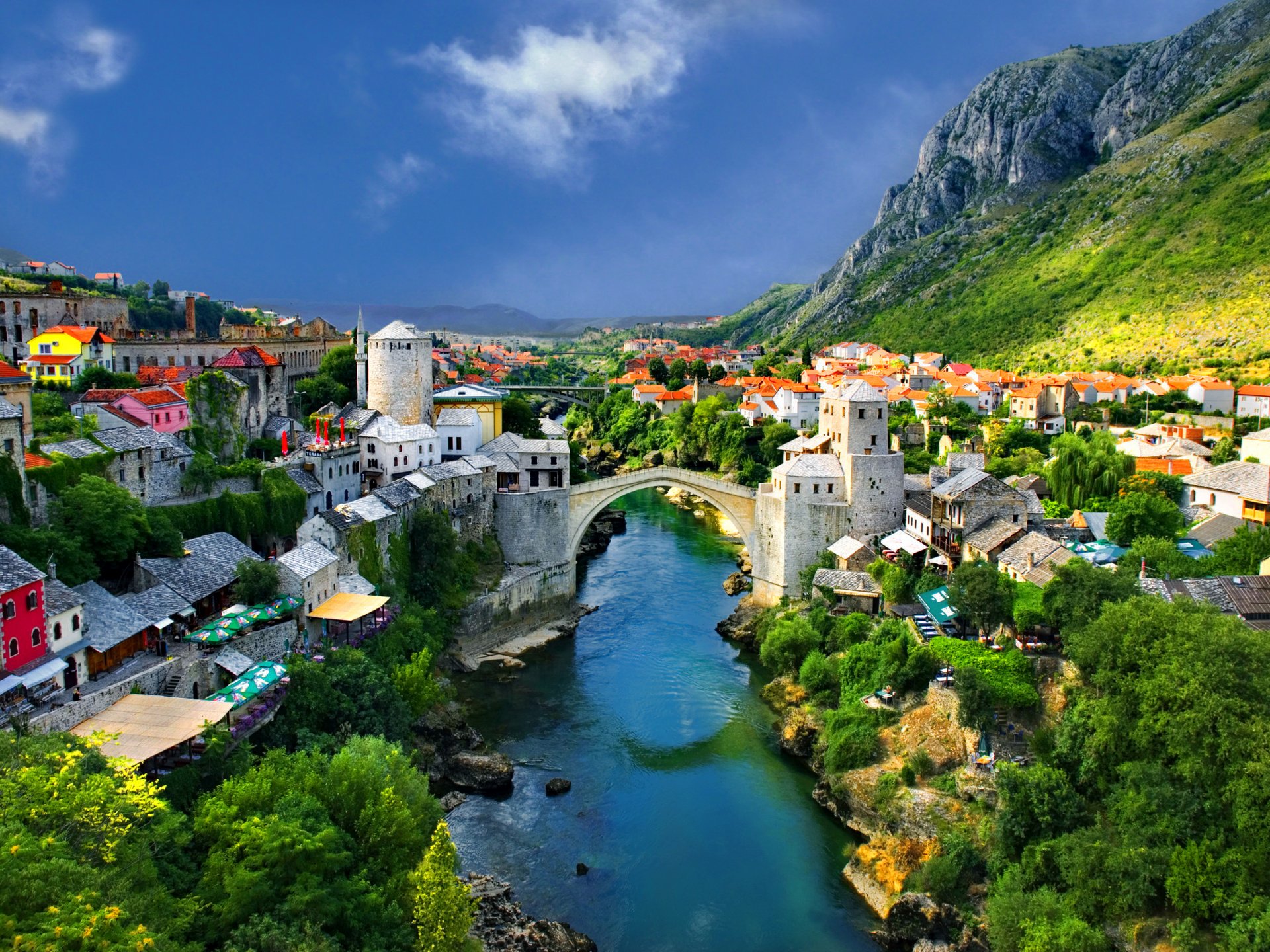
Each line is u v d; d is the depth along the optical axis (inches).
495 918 2228.1
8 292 4726.9
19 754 1647.4
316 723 2645.2
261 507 3617.1
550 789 2896.2
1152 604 2410.2
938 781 2655.0
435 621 3794.3
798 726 3193.9
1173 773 2164.1
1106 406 6811.0
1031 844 2297.0
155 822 1770.4
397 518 3939.5
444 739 3090.6
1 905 1245.1
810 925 2326.5
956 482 4018.2
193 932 1641.2
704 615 4594.0
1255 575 2908.5
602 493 4722.0
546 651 4116.6
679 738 3282.5
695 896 2422.5
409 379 5064.0
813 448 4795.8
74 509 2721.5
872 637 3395.7
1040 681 2731.3
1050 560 3174.2
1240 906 1887.3
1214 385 6697.8
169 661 2452.0
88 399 3609.7
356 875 1884.8
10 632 2085.4
